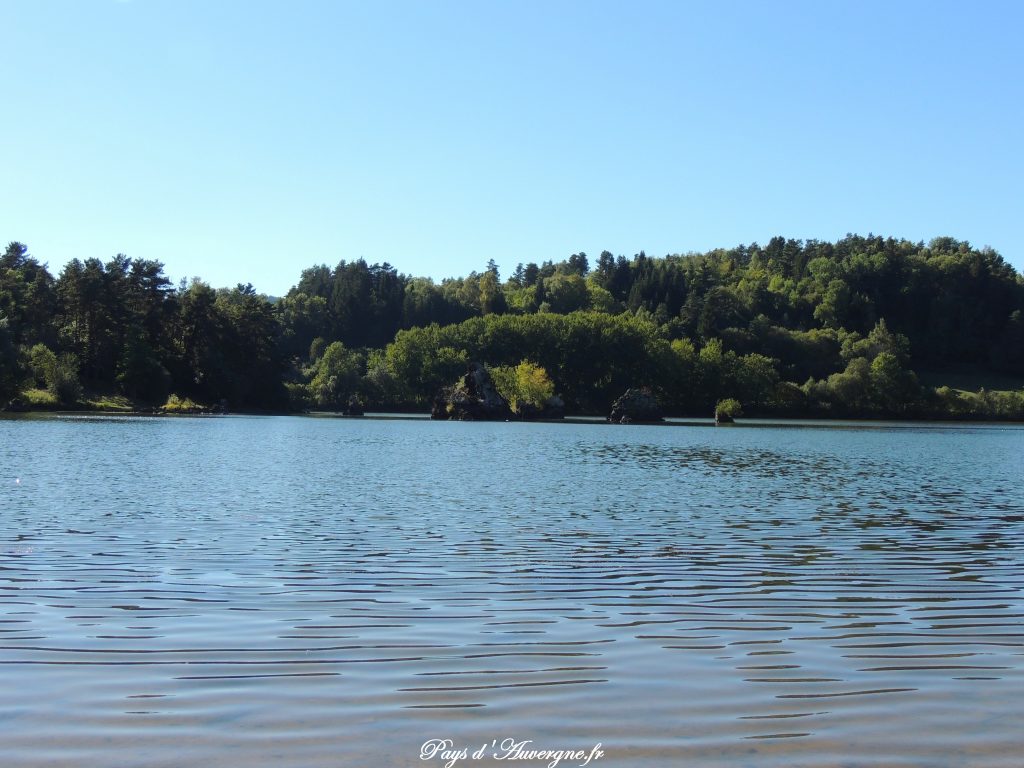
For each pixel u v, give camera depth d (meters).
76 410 126.62
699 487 39.56
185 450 58.72
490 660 12.90
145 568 19.30
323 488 36.91
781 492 37.72
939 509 32.06
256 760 9.46
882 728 10.48
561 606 16.31
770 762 9.55
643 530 25.92
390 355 191.50
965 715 10.90
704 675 12.31
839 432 115.56
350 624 14.83
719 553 22.09
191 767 9.27
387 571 19.33
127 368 139.62
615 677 12.18
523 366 168.88
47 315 144.38
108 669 12.31
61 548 21.52
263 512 28.81
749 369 181.62
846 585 18.41
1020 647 13.86
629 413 149.12
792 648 13.68
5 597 16.45
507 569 19.72
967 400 175.50
